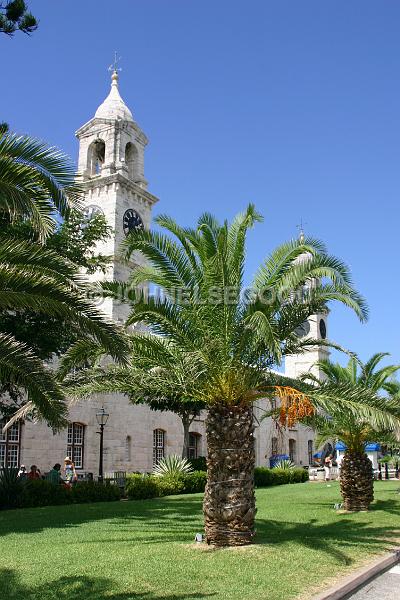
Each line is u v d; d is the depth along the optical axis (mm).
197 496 25297
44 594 7699
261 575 8648
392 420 11164
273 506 20062
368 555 10508
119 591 7836
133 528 14117
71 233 22359
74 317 8430
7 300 8094
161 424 42219
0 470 24359
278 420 12656
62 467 33438
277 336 11578
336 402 11508
